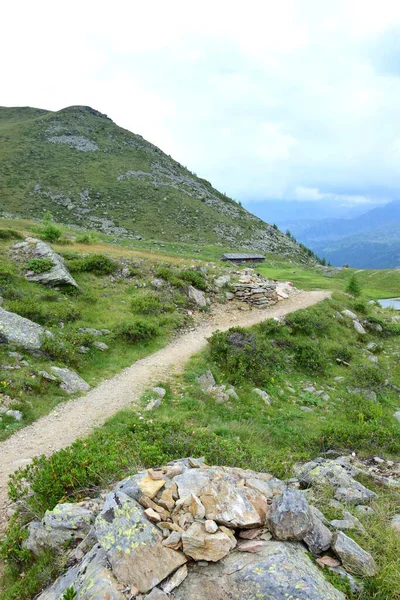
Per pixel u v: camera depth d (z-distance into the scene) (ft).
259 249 407.85
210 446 31.86
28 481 28.60
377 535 19.22
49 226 127.03
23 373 48.34
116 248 144.15
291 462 31.55
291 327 88.89
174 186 501.56
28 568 20.94
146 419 44.50
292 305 105.60
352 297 132.26
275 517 17.95
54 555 20.10
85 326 68.90
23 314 64.34
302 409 58.65
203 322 86.94
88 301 80.59
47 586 18.63
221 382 60.49
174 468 23.40
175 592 14.97
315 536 17.90
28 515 24.90
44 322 65.77
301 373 73.36
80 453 28.17
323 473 27.35
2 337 53.11
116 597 14.71
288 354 78.02
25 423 41.27
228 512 18.19
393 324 112.88
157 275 99.66
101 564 16.40
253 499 20.02
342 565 16.90
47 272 82.38
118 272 98.48
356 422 56.70
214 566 16.05
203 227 417.69
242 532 18.04
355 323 104.42
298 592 14.40
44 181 417.08
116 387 53.21
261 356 69.67
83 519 20.89
